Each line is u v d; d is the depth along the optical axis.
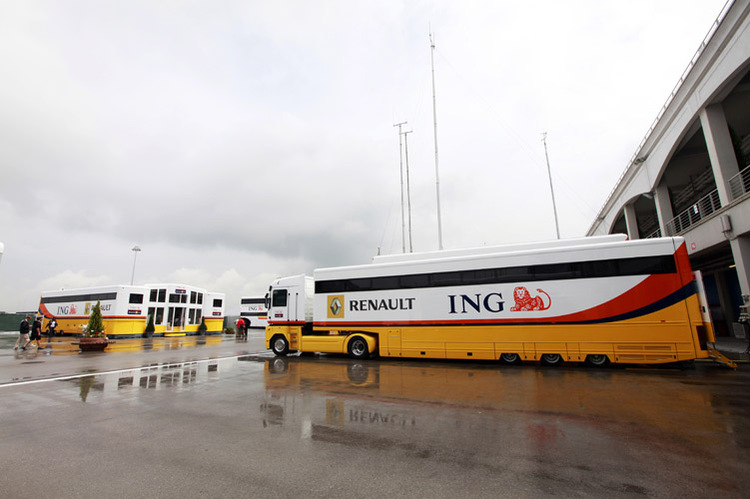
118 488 3.63
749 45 11.95
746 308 13.27
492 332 11.89
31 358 15.30
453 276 12.68
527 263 11.72
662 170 19.75
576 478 3.79
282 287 16.09
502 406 6.68
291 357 15.19
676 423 5.58
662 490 3.53
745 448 4.57
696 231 16.92
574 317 10.96
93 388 8.66
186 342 25.77
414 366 12.02
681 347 9.87
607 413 6.15
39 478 3.86
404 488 3.60
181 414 6.30
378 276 13.94
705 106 14.96
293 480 3.78
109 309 30.14
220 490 3.57
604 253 10.88
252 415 6.21
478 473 3.92
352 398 7.41
